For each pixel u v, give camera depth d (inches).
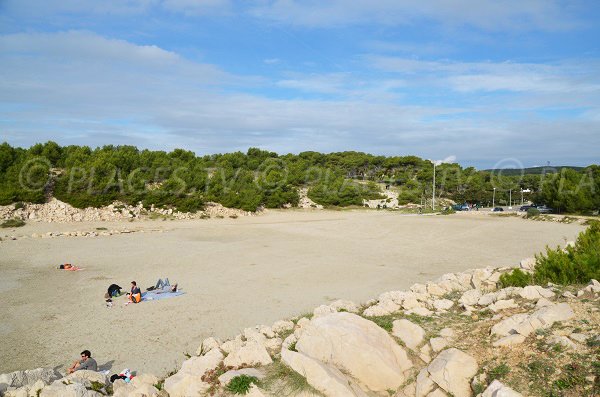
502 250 1168.2
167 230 1647.4
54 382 352.2
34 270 935.0
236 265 993.5
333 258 1082.1
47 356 480.4
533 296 391.2
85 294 740.0
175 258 1083.3
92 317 614.5
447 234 1509.6
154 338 530.0
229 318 601.6
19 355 483.5
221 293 738.2
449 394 277.1
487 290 491.2
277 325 445.1
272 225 1856.5
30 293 746.8
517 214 2101.4
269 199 2610.7
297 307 649.0
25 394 333.7
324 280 832.9
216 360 352.2
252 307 652.7
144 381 361.1
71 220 1717.5
